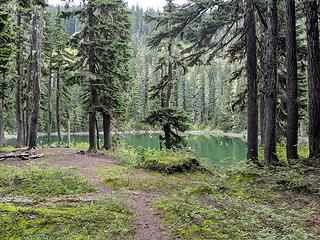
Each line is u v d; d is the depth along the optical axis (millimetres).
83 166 16469
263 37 18141
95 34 22828
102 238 6512
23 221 6957
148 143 54031
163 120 21078
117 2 23922
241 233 6594
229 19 16250
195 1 16016
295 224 7148
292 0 14305
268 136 14211
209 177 13508
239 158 32750
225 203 8867
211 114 98125
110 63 23469
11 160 17781
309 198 9297
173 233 6781
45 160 18094
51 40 36594
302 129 52406
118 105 25891
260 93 19453
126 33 29672
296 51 15398
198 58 18219
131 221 7559
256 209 8242
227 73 97312
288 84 14281
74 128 77938
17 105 30703
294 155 14086
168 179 12695
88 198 9641
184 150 18344
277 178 11289
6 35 14930
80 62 22719
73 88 74875
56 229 6812
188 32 17281
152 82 93188
